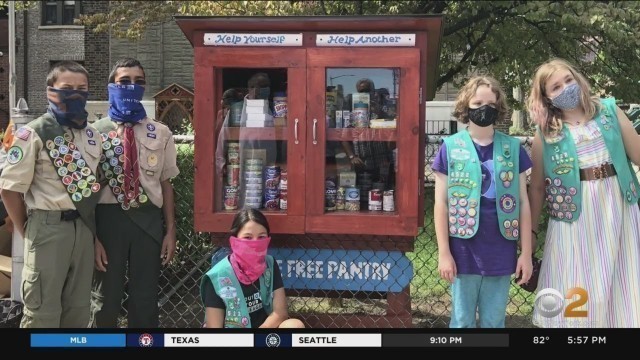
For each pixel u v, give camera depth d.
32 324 2.67
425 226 4.13
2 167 2.99
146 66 15.61
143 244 2.98
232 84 3.12
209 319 2.83
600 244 2.64
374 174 3.07
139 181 2.96
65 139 2.71
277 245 3.11
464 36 9.48
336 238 3.08
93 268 2.85
